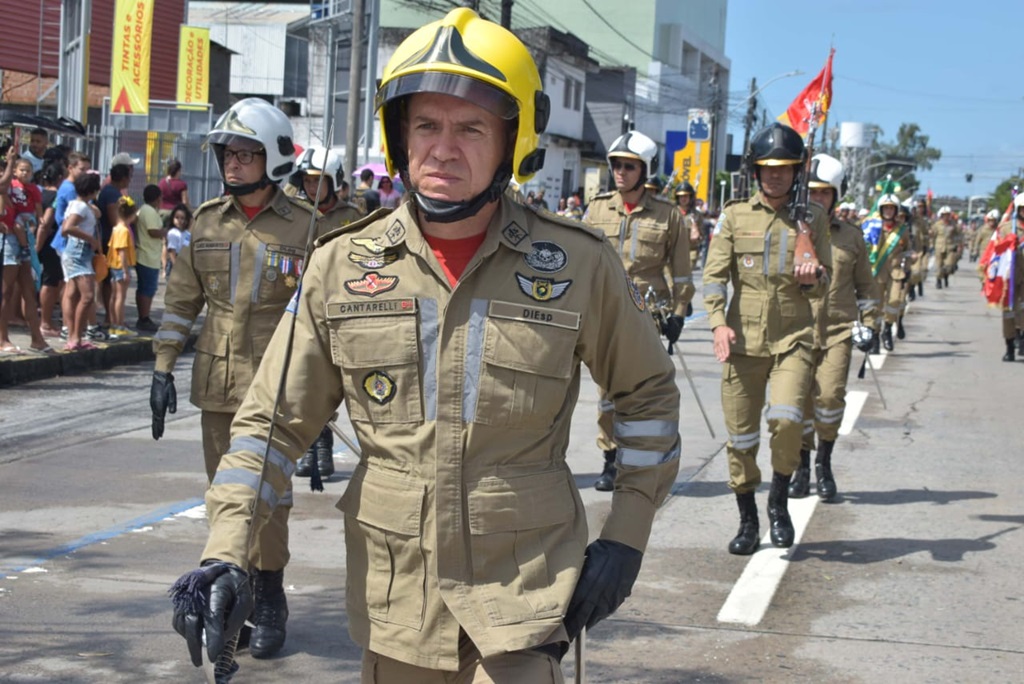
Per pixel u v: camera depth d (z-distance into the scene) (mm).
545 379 2580
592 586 2588
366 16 22172
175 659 4797
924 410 11898
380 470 2615
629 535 2668
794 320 6379
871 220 15602
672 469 2760
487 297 2582
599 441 8109
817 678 4785
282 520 4801
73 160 12430
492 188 2604
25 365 11336
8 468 8016
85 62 20219
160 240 14414
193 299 5059
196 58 24484
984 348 18141
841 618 5527
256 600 4883
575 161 48875
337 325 2613
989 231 31891
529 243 2629
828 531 7109
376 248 2643
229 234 4941
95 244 12305
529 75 2600
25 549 6203
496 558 2547
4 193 11344
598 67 52844
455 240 2658
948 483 8523
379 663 2658
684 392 12742
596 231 2711
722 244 6484
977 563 6469
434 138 2572
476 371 2557
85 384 11500
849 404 12180
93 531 6594
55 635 5012
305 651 4969
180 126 23219
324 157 2709
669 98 65125
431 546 2537
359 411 2627
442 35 2572
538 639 2479
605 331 2723
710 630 5332
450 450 2541
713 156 54406
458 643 2551
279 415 2621
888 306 17375
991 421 11312
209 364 4918
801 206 6336
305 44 50938
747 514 6613
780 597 5824
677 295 8648
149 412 10281
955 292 33406
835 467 9031
